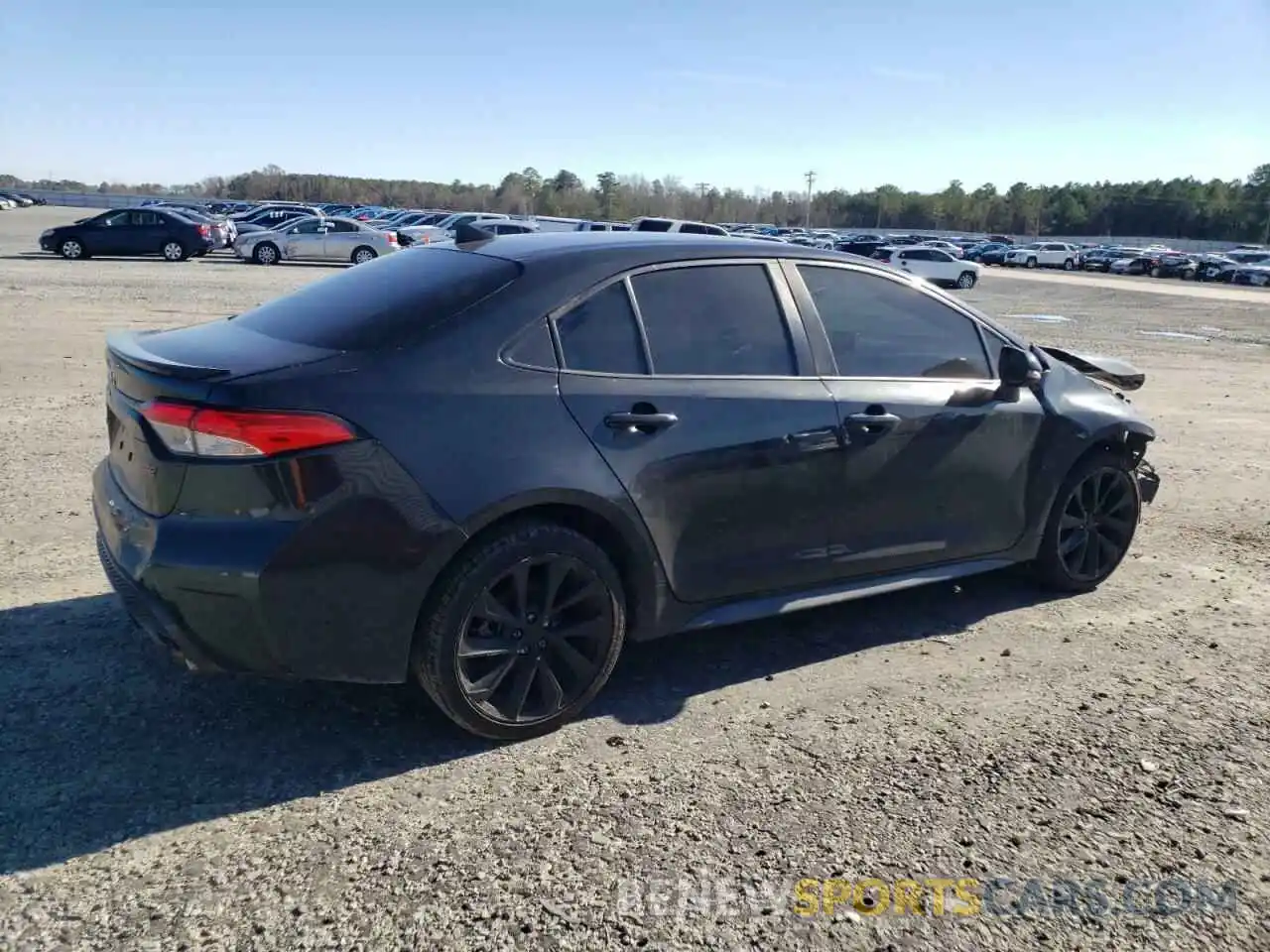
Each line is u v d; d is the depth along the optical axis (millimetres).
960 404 4508
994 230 145250
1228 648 4605
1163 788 3400
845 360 4270
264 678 3953
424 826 3055
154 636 3285
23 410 8484
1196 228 134750
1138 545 6102
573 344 3623
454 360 3391
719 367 3918
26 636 4211
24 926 2568
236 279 24406
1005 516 4773
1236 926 2744
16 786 3168
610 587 3635
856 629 4711
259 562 3064
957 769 3473
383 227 46219
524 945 2570
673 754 3525
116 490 3539
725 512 3871
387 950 2539
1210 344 19516
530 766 3424
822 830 3094
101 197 105750
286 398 3107
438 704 3420
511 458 3369
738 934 2639
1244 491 7465
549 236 4191
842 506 4184
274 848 2924
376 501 3174
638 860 2922
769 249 4230
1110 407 5129
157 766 3330
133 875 2785
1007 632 4715
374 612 3238
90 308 16266
